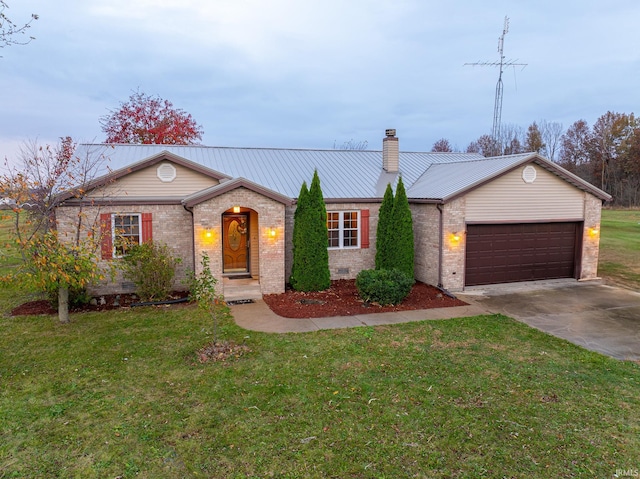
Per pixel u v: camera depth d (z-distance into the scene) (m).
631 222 34.78
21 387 6.88
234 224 15.03
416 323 10.50
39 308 11.70
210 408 6.22
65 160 12.61
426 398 6.54
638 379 7.33
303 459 5.03
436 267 14.41
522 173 14.80
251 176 16.08
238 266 15.23
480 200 14.36
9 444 5.29
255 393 6.68
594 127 56.22
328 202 15.20
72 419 5.90
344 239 15.93
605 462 5.02
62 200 11.78
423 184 16.58
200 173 13.97
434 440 5.44
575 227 15.94
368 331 9.80
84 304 11.95
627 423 5.90
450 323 10.52
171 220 13.77
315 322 10.59
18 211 9.44
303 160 18.28
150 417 5.96
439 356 8.28
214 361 7.95
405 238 14.31
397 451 5.20
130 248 12.38
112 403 6.36
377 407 6.26
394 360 8.06
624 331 10.04
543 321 10.82
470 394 6.70
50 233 9.63
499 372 7.55
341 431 5.63
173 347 8.70
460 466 4.92
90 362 7.90
